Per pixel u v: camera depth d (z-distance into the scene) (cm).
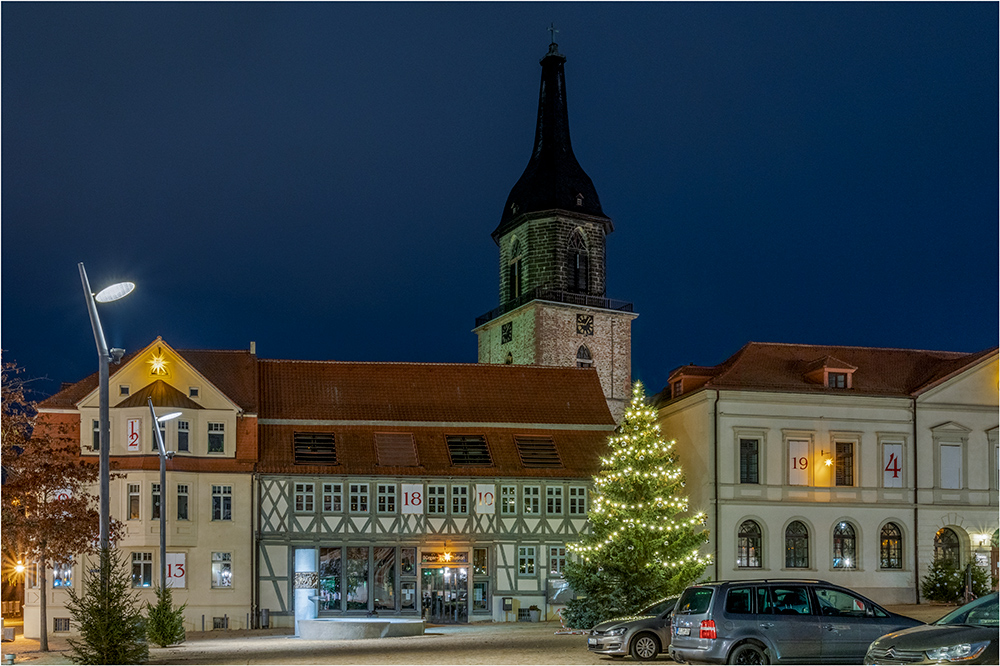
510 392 5134
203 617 4381
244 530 4484
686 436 4925
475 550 4641
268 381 4959
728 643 1967
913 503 4800
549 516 4688
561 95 7669
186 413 4512
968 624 1695
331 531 4544
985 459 4894
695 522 3966
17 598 5438
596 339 7344
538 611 4600
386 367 5156
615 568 3775
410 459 4709
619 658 2497
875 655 1664
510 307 7550
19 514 3403
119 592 2233
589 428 4975
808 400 4784
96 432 4491
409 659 2489
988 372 4947
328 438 4744
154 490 4384
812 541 4700
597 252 7462
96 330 2245
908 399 4862
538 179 7488
